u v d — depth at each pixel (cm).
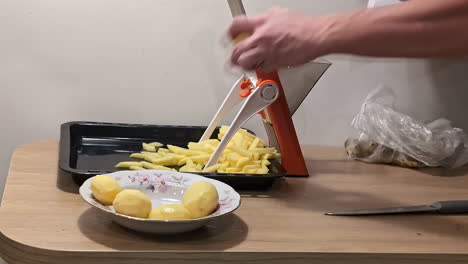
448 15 89
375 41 92
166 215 95
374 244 102
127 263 93
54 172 120
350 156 148
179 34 144
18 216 100
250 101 120
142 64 145
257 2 146
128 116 147
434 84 157
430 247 103
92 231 98
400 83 156
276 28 95
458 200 123
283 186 125
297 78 130
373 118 144
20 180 115
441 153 142
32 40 140
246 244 98
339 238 103
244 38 103
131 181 108
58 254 91
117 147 136
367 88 155
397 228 110
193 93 148
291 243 100
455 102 159
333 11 149
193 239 98
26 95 143
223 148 121
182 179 110
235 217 108
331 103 155
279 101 127
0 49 139
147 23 143
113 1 140
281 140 129
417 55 93
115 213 94
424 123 153
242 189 121
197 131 142
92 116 146
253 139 137
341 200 121
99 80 144
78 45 142
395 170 142
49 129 146
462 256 101
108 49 143
